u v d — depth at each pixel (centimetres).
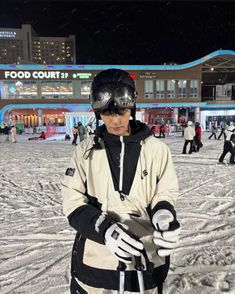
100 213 119
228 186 623
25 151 1384
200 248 321
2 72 3597
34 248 326
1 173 805
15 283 258
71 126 2361
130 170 125
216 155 1174
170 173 128
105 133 128
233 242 336
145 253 115
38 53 18200
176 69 3784
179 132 3188
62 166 917
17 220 417
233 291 240
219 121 3794
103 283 126
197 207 471
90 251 129
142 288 118
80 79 3706
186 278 260
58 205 493
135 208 126
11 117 3759
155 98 3812
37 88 3675
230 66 4291
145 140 127
